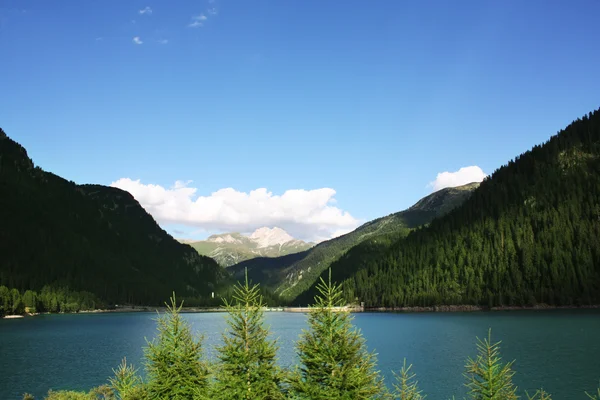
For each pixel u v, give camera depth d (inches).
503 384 1175.0
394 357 3614.7
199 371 1238.9
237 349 1151.6
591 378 2652.6
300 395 1067.9
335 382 1031.0
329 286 1140.5
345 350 1067.3
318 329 1106.7
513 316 7524.6
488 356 1217.4
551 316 7130.9
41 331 6560.0
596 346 3860.7
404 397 1325.0
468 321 6914.4
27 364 3555.6
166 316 1326.3
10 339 5447.8
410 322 7253.9
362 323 7332.7
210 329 6309.1
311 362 1084.5
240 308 1189.1
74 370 3267.7
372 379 1067.3
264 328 1200.2
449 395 2361.0
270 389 1098.1
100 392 1665.8
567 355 3440.0
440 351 3917.3
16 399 2442.2
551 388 2442.2
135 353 4143.7
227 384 1104.8
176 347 1280.8
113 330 6678.2
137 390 1284.4
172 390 1203.9
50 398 1647.4
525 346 3937.0
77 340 5280.5
